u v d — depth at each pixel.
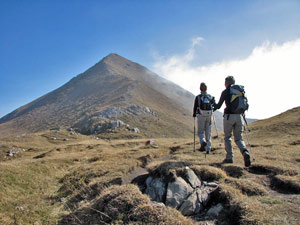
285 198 5.34
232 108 7.54
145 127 141.88
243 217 4.36
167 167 6.89
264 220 4.17
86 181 9.93
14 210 8.40
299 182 6.11
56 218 7.10
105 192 6.40
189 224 4.39
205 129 8.99
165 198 5.95
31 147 54.78
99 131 121.12
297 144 14.51
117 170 9.85
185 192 5.96
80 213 6.17
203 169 7.26
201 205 5.59
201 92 8.85
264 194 5.65
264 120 37.34
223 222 4.70
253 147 14.16
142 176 7.76
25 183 11.99
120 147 36.53
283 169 7.42
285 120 27.08
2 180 11.45
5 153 44.12
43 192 10.85
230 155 8.40
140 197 5.41
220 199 5.48
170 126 158.00
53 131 90.06
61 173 14.99
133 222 4.61
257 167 8.04
